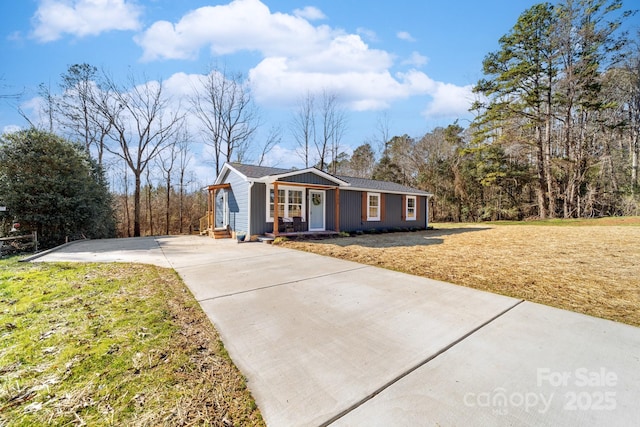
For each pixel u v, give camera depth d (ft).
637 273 16.40
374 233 43.98
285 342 8.56
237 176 39.04
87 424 5.22
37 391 6.14
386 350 8.08
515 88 66.28
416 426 5.25
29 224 35.40
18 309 10.96
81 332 9.00
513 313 10.76
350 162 112.06
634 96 60.54
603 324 9.73
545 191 71.72
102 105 57.57
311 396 6.12
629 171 63.10
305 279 15.81
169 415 5.49
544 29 62.18
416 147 88.12
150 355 7.66
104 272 17.47
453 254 23.39
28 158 35.50
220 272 17.52
